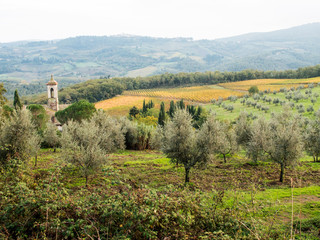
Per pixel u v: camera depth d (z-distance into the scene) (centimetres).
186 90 15050
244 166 2552
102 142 2638
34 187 819
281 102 8712
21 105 5031
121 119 4478
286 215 1098
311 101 8256
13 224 645
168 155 1964
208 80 17438
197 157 1856
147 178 2019
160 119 6378
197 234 690
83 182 1730
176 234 625
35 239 609
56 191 720
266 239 695
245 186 1761
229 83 16038
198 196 795
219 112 9225
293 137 1936
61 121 5144
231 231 708
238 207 791
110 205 672
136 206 665
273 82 14450
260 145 2427
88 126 2438
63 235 630
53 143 3500
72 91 13288
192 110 7669
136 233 648
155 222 649
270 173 2236
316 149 2734
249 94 11988
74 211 690
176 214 656
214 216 743
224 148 2677
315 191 1533
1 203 664
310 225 961
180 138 1856
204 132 1894
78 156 1653
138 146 4372
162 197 688
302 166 2506
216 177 2073
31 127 1798
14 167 894
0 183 752
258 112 8281
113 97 13988
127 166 2525
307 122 5428
